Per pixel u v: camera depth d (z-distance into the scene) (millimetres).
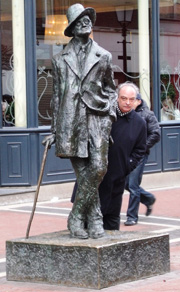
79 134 6414
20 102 12141
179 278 6648
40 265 6465
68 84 6418
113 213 7273
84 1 12914
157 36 14023
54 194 12266
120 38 13453
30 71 12070
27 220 10289
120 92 7191
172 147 14195
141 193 10320
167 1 14328
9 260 6641
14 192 11766
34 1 12102
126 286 6320
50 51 12383
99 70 6465
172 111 14438
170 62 14445
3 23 12133
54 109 6574
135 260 6508
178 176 14281
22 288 6352
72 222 6633
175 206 11648
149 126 9844
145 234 6785
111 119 6590
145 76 13914
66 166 12461
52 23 12430
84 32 6438
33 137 12062
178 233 9273
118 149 7117
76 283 6289
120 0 13422
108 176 7121
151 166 13781
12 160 12047
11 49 12117
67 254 6316
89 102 6430
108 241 6422
